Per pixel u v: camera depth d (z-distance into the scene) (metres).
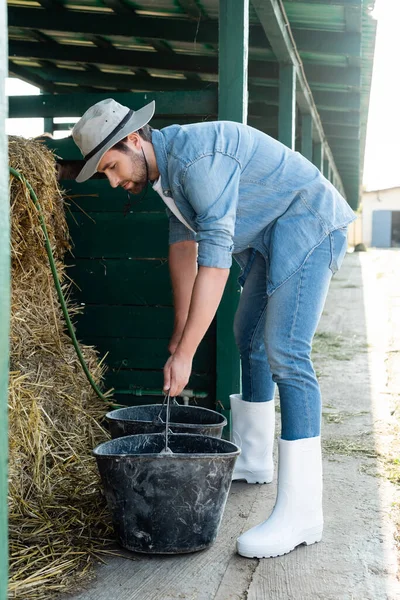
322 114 8.10
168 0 4.32
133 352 3.47
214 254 2.04
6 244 1.07
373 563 2.11
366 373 4.94
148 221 3.40
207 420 2.64
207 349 3.34
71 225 3.48
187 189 2.06
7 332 1.08
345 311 8.04
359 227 33.22
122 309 3.47
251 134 2.21
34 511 2.43
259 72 5.92
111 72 6.80
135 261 3.43
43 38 5.66
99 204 3.44
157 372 3.46
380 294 9.52
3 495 1.06
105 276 3.47
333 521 2.42
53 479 2.68
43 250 3.01
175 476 2.06
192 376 3.37
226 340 3.27
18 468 2.56
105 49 5.86
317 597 1.90
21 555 2.11
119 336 3.48
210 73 5.94
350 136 9.57
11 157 2.78
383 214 32.94
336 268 2.30
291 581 1.99
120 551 2.18
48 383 2.93
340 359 5.44
